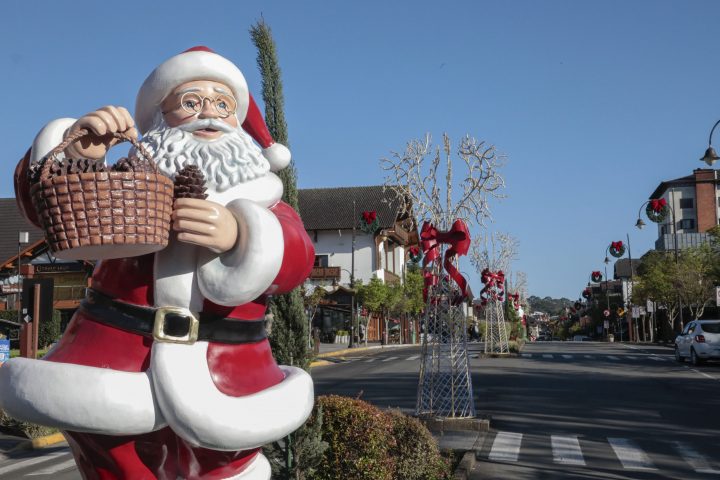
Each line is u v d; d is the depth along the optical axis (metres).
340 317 56.28
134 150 3.65
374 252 57.38
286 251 3.45
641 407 14.70
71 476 9.68
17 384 3.29
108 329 3.40
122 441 3.40
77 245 2.83
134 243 2.90
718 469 9.37
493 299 31.34
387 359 32.50
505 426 12.31
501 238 31.64
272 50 5.67
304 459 5.74
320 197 60.56
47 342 26.41
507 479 8.73
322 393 17.16
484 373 22.28
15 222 39.38
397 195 11.66
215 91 3.73
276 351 5.48
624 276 96.44
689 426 12.50
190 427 3.27
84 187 2.83
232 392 3.43
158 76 3.72
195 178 3.21
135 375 3.29
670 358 30.72
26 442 11.99
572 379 20.42
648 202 38.44
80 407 3.19
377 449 6.43
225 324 3.48
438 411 12.20
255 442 3.42
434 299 11.71
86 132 3.33
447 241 11.12
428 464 7.37
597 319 93.88
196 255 3.38
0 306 35.66
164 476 3.55
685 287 45.72
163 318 3.36
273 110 5.58
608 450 10.50
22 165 3.58
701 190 82.19
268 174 3.78
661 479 8.87
